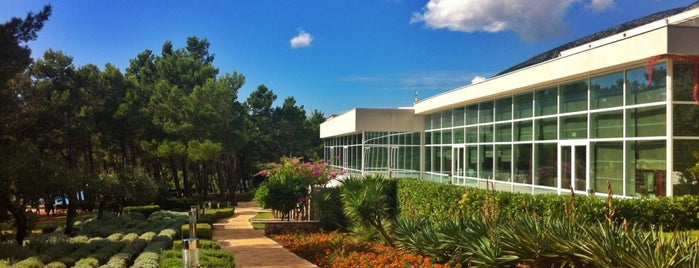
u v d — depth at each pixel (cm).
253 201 4444
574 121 1650
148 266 925
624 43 1376
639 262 616
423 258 1066
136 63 4769
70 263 1026
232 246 1418
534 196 1099
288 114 5866
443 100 2572
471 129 2403
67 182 1502
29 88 2833
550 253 768
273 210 2228
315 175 2209
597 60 1475
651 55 1284
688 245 643
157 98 3703
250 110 5744
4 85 1850
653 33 1280
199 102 3584
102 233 1573
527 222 848
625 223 735
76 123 3166
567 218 848
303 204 2128
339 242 1438
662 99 1290
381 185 1580
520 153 1973
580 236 734
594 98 1554
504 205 1144
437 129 2819
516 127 2008
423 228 1162
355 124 2956
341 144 3978
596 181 1534
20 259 1038
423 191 1539
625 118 1416
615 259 652
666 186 1259
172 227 1655
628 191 1399
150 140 3691
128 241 1345
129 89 3653
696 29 1262
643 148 1351
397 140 2994
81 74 3375
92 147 3828
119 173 2006
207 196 4209
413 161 2992
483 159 2277
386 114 2986
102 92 3534
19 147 1428
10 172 1297
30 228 1823
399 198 1706
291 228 1861
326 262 1130
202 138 3622
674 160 1253
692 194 1252
